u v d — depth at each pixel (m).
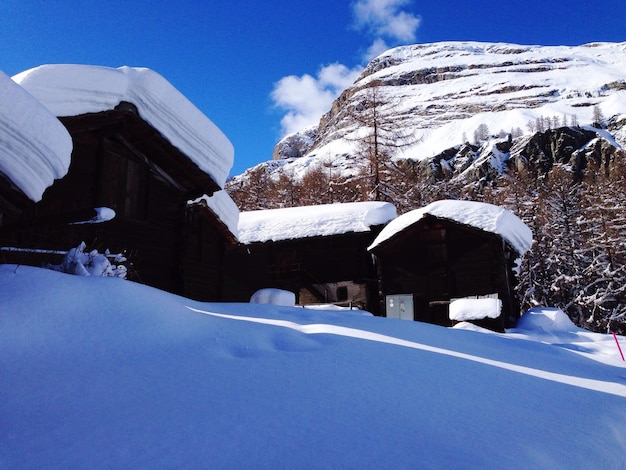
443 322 20.23
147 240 13.27
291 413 3.62
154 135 11.80
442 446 3.38
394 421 3.69
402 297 21.27
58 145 5.91
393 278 21.69
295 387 4.16
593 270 35.50
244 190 50.84
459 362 5.82
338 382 4.41
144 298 5.87
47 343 4.52
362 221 23.75
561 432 4.11
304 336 6.06
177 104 11.30
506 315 19.47
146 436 3.13
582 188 50.50
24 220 7.55
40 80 8.98
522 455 3.46
